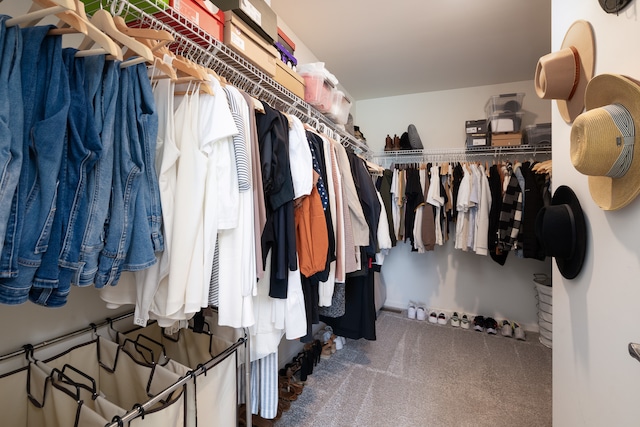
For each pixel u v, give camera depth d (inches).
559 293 42.4
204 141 32.1
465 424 63.0
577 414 36.5
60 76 21.8
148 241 27.1
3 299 19.5
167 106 31.3
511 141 105.7
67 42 37.5
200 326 44.9
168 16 37.0
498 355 93.2
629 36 26.2
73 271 22.4
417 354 93.7
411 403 69.6
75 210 22.5
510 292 119.7
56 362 35.1
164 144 30.6
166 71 30.6
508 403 69.9
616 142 25.3
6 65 19.2
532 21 80.6
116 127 25.7
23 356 34.3
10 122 19.0
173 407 31.1
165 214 30.1
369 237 72.1
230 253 35.4
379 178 106.0
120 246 25.4
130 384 37.2
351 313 81.8
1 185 17.9
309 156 47.3
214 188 32.7
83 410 27.4
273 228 44.3
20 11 33.4
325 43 92.6
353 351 95.4
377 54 98.7
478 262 124.3
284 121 45.2
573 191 37.9
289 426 61.6
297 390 72.0
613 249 28.8
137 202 26.7
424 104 131.3
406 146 125.0
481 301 123.8
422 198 112.7
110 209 25.2
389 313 130.6
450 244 128.5
